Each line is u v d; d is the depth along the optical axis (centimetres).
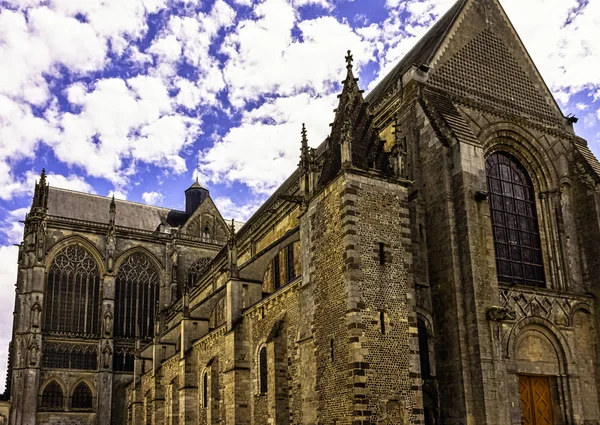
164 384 6731
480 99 4534
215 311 5881
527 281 4319
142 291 10569
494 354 3528
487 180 4403
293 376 3903
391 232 3531
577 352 4147
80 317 9881
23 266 10031
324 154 4106
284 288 4069
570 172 4722
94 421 9325
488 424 3369
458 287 3672
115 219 11256
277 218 6075
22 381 8988
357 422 3067
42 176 10219
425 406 3616
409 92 4359
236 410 4412
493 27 4872
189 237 11069
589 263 4444
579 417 3966
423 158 4119
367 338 3231
